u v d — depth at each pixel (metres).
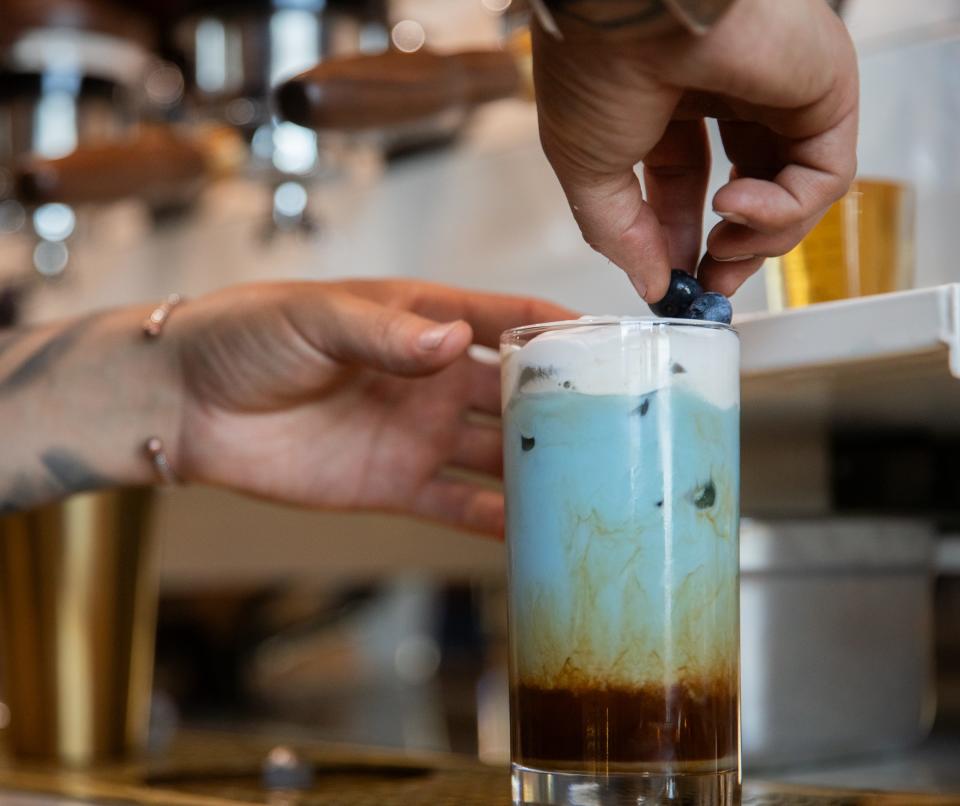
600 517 0.53
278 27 0.84
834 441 0.87
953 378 0.60
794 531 0.75
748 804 0.62
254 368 0.72
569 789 0.53
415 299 0.74
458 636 1.92
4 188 1.01
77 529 0.85
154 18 1.03
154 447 0.75
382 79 0.72
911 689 0.81
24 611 0.87
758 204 0.51
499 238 0.95
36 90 0.99
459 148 0.99
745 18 0.47
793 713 0.75
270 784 0.73
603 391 0.53
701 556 0.53
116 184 0.87
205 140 0.90
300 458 0.76
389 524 1.22
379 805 0.65
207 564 1.38
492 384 0.75
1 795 0.76
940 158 0.77
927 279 0.77
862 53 0.80
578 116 0.48
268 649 1.84
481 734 1.16
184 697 1.51
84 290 1.30
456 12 1.04
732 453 0.55
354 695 1.53
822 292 0.65
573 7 0.45
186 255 1.19
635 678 0.53
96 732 0.86
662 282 0.54
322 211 1.07
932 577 0.85
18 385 0.76
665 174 0.57
